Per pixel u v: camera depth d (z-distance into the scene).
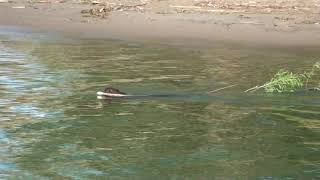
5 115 16.89
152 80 21.61
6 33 32.44
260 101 18.83
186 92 19.84
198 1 39.53
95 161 13.28
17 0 40.84
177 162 13.22
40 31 33.12
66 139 14.81
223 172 12.71
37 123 16.14
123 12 37.47
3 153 13.75
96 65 24.36
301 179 12.38
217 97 19.27
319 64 22.52
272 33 32.94
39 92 19.59
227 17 36.12
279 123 16.42
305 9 38.06
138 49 28.58
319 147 14.38
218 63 25.47
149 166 13.01
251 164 13.20
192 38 31.72
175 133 15.37
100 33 32.78
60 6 39.28
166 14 36.94
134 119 16.62
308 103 18.61
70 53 27.14
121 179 12.27
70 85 20.66
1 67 23.67
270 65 25.22
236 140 14.86
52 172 12.59
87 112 17.31
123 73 22.75
